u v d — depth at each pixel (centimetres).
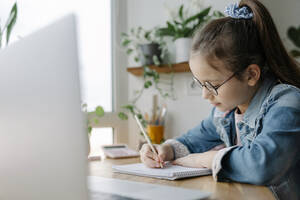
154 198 54
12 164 46
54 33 37
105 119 178
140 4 186
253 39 91
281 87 88
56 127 37
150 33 180
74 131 35
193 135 121
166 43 177
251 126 94
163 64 165
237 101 93
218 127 115
